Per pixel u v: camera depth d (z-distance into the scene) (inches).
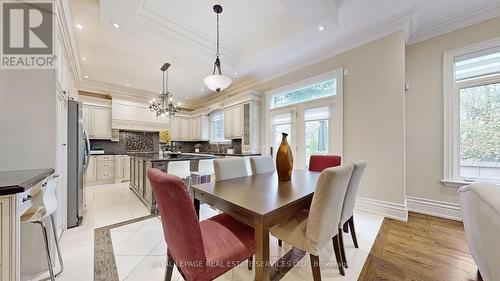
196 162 150.4
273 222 44.1
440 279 58.7
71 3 91.5
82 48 132.8
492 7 92.6
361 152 119.6
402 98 105.3
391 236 85.4
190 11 100.8
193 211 37.3
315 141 145.5
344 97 128.4
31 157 64.4
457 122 104.7
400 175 105.3
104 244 79.0
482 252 44.6
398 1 92.4
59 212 79.5
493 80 95.0
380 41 112.9
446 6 94.3
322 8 90.3
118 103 221.9
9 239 38.0
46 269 63.8
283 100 170.1
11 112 62.7
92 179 197.8
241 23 111.6
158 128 254.7
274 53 133.6
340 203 54.9
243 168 89.1
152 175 40.3
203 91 238.7
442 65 107.8
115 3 85.5
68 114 97.2
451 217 103.6
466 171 102.9
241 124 195.2
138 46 130.0
